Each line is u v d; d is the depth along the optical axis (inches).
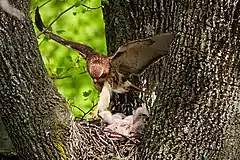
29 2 405.1
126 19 523.2
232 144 427.5
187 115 426.3
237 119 423.8
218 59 417.7
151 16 512.1
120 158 453.1
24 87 401.1
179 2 442.9
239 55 416.2
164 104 435.8
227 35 414.9
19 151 422.6
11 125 411.8
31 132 411.8
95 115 482.0
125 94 521.3
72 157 428.1
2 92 401.1
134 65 421.1
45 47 765.9
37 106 408.2
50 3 792.3
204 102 422.0
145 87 501.0
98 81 431.2
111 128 478.0
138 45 409.7
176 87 429.7
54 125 417.4
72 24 799.7
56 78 665.6
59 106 419.5
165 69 442.9
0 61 394.0
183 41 426.0
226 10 413.4
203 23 418.6
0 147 465.7
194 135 425.7
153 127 441.1
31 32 399.2
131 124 479.8
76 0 666.8
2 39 389.7
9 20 387.5
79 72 679.1
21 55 395.9
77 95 724.0
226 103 419.8
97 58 430.3
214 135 424.5
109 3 531.2
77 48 441.7
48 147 417.7
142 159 443.8
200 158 426.9
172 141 430.6
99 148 454.9
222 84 418.6
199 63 421.4
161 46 411.5
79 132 448.5
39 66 405.4
